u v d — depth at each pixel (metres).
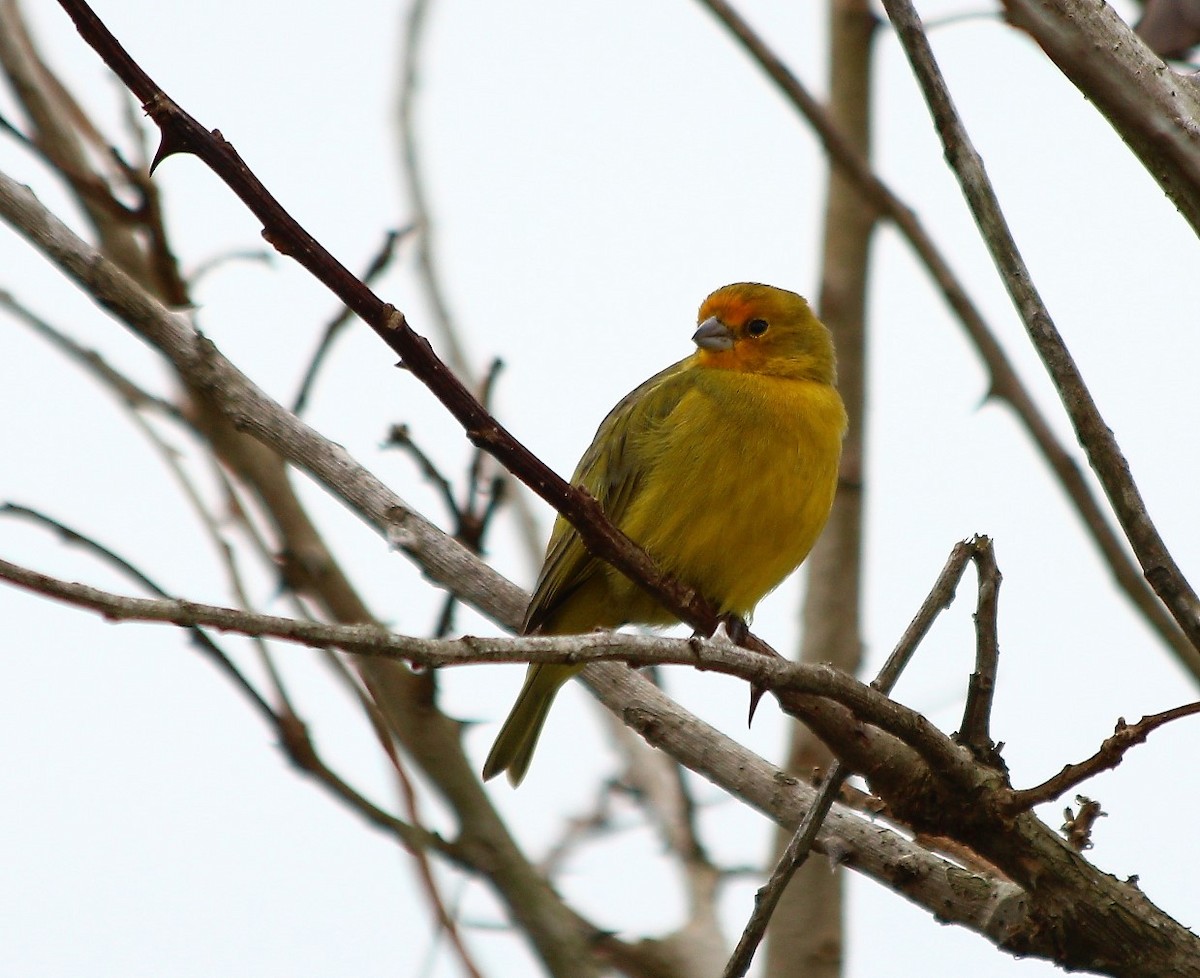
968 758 9.00
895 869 9.54
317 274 7.20
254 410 9.76
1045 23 8.38
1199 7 10.54
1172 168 8.52
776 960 11.70
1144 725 8.45
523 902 10.83
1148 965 9.11
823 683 8.30
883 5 8.62
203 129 6.88
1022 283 8.37
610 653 7.37
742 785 9.89
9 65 11.61
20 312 10.70
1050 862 9.06
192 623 6.45
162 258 11.12
